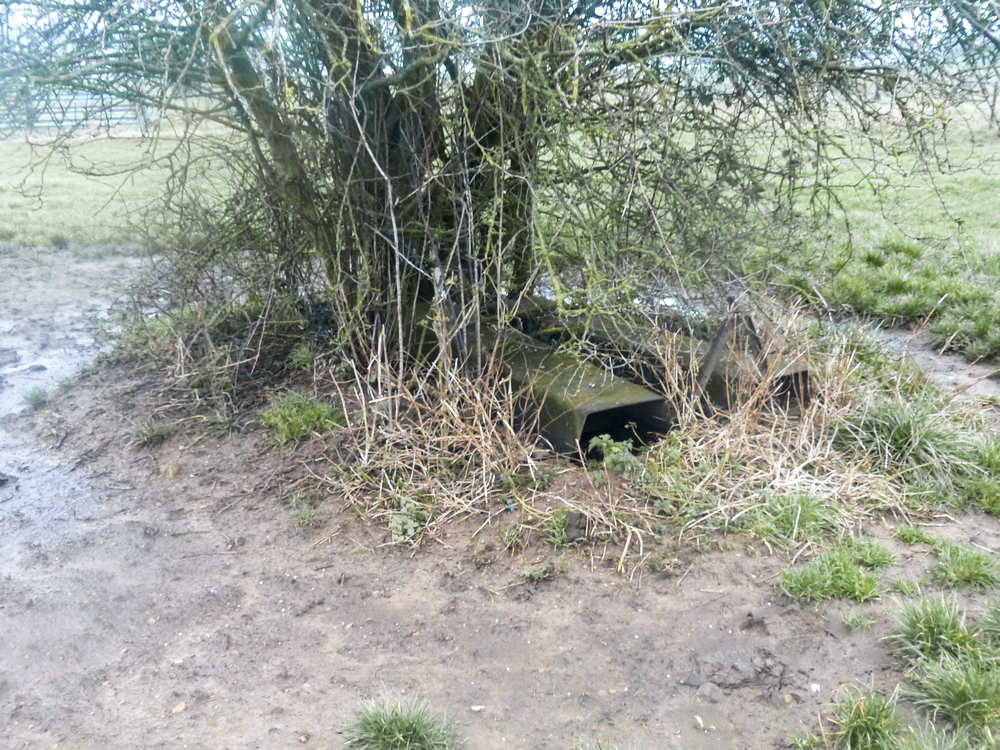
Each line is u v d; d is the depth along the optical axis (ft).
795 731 9.55
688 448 14.78
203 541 14.19
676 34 12.73
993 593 11.41
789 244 18.57
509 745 9.64
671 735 9.66
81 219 40.24
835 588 11.66
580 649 11.12
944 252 27.48
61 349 23.54
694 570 12.44
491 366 15.29
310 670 11.06
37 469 16.96
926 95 14.66
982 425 16.10
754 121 18.11
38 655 11.64
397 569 13.08
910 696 9.79
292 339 21.12
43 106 14.48
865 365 17.97
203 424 18.11
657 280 16.39
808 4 14.43
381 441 15.93
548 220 16.25
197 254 20.86
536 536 13.43
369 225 16.07
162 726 10.19
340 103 14.85
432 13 14.29
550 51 13.87
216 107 15.69
